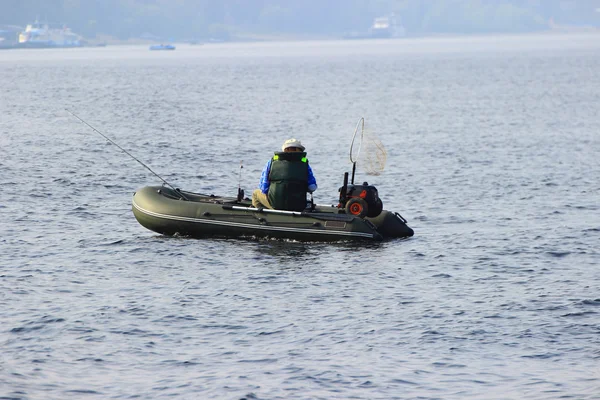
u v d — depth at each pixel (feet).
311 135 279.90
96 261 111.34
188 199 130.62
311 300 94.38
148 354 77.92
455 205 157.07
